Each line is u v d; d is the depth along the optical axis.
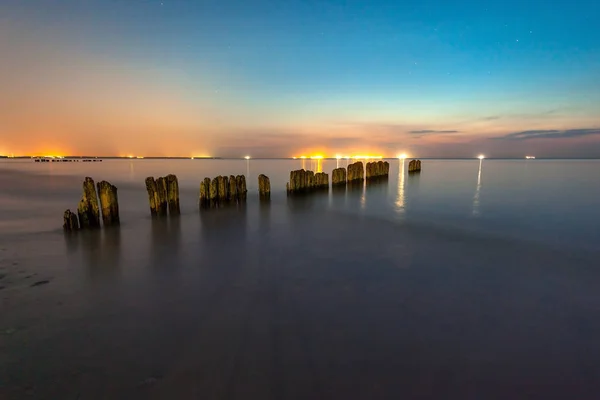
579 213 13.48
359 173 25.53
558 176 34.34
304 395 3.21
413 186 24.22
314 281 6.13
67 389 3.24
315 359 3.76
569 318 4.80
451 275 6.50
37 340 4.08
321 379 3.43
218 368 3.57
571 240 9.30
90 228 10.12
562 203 16.02
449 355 3.89
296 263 7.18
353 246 8.61
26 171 48.19
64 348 3.91
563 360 3.82
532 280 6.28
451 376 3.53
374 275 6.47
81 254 7.70
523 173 40.41
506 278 6.37
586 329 4.50
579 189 21.64
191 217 12.33
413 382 3.43
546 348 4.05
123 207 14.64
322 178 20.92
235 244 8.73
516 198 17.80
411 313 4.90
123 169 55.25
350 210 14.34
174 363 3.65
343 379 3.44
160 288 5.75
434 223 11.64
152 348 3.92
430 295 5.55
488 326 4.55
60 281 6.03
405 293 5.62
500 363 3.76
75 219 9.98
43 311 4.84
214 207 14.39
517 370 3.64
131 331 4.30
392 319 4.71
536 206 15.24
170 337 4.16
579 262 7.36
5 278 6.14
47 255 7.61
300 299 5.34
